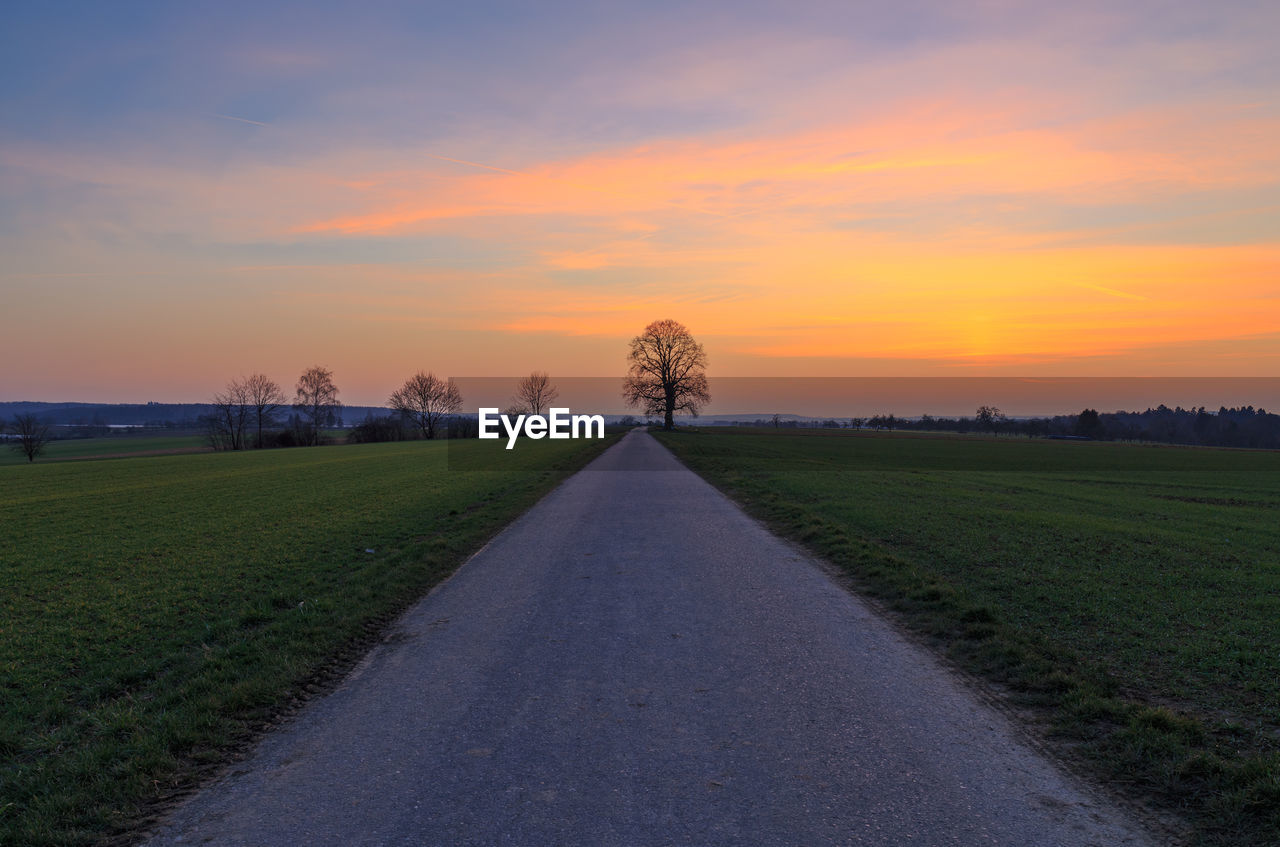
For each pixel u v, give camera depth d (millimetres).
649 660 6699
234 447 89312
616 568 10953
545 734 5113
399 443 78375
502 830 3863
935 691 5867
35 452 76750
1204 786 4227
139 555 12875
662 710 5516
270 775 4629
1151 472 39625
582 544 13133
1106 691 5680
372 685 6246
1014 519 15508
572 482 25547
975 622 7668
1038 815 3963
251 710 5707
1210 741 4816
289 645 7297
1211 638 7047
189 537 14812
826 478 26109
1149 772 4414
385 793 4324
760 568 10836
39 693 6246
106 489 27047
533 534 14406
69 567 11867
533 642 7355
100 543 14266
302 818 4070
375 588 9805
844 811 4012
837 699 5699
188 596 9781
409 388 108188
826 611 8398
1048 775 4430
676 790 4273
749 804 4094
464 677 6375
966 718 5312
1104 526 14734
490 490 23156
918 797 4160
